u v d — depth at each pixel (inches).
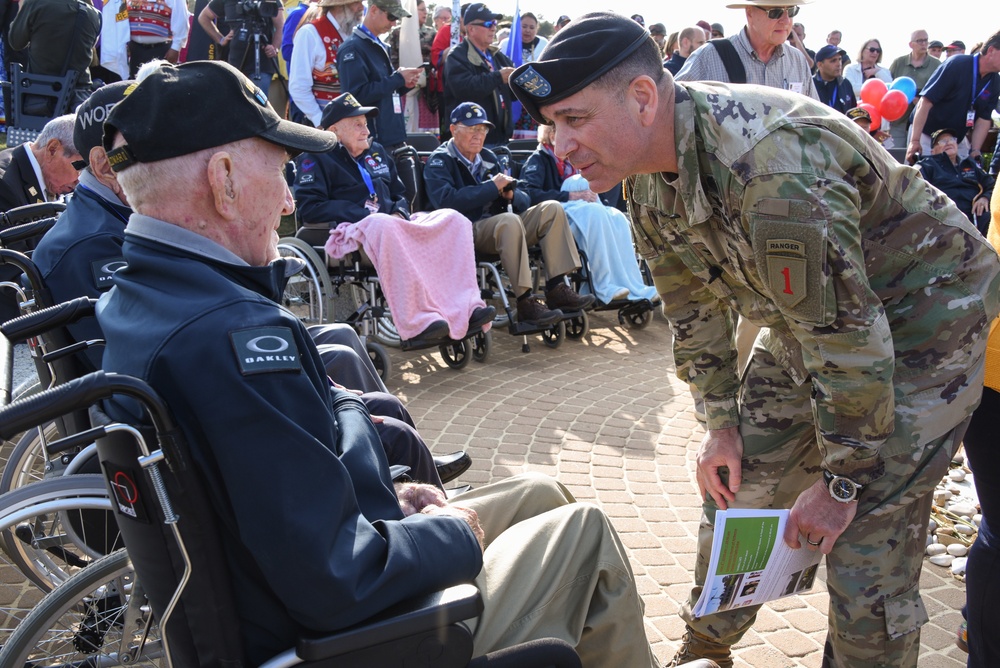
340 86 253.9
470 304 209.6
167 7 318.7
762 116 65.3
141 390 50.5
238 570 56.9
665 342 254.2
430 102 331.0
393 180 231.6
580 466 158.4
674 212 74.2
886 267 72.8
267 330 56.8
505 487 83.0
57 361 91.3
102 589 82.9
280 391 55.3
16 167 134.4
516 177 279.9
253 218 63.8
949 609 116.0
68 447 50.6
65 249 95.0
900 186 71.7
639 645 70.9
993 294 75.3
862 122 300.8
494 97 288.2
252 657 58.0
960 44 465.7
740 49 180.2
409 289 198.4
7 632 101.7
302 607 54.2
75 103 266.1
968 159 309.1
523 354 236.5
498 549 70.8
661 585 118.6
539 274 261.9
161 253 60.5
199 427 53.8
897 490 73.7
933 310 73.4
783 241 63.7
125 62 311.1
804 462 88.8
